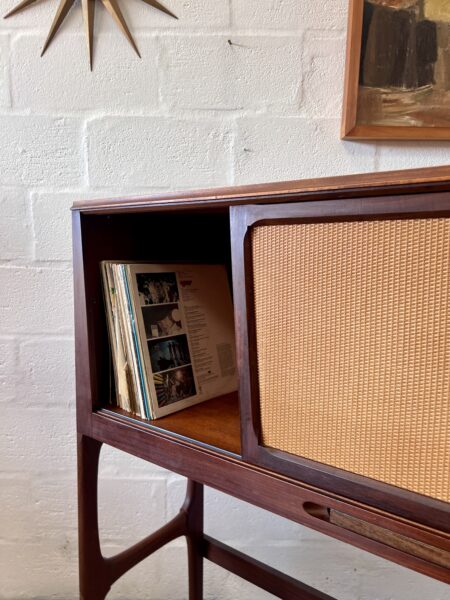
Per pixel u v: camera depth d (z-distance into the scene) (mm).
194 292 681
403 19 787
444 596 945
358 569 971
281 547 988
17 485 985
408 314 357
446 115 805
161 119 857
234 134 854
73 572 1023
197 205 470
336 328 397
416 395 360
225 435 530
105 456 976
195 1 822
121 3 829
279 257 425
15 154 879
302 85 833
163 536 810
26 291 916
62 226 896
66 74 854
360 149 843
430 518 361
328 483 413
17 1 836
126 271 574
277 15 817
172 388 607
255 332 453
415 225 347
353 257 380
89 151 873
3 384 945
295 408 433
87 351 596
